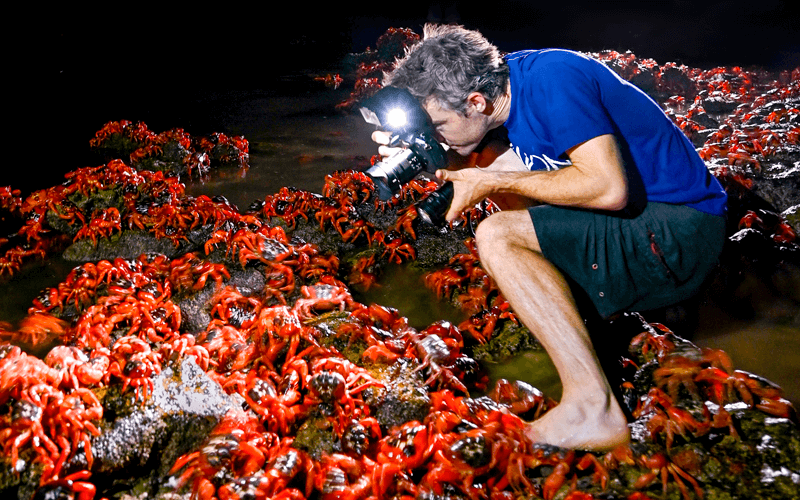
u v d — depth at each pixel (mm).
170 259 5270
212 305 4301
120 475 2619
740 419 2662
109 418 2643
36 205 5855
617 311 3303
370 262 4855
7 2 17484
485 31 20969
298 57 18500
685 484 2457
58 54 17219
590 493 2432
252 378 3078
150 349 3012
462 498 2441
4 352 2775
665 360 3113
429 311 4293
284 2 22219
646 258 3119
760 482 2387
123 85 14312
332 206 5398
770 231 4648
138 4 20141
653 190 3051
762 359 3445
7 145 9219
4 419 2406
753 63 15039
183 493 2461
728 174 5262
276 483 2447
